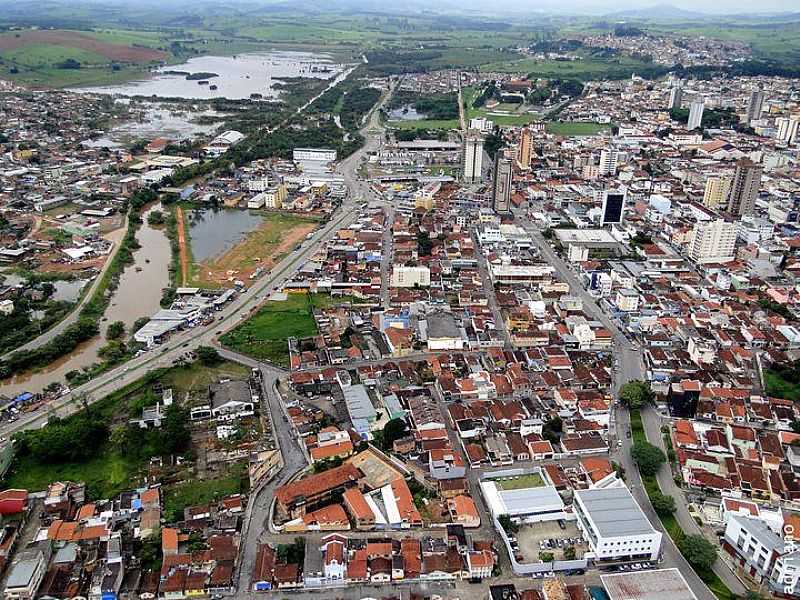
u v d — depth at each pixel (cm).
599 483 19388
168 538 17338
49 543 17150
